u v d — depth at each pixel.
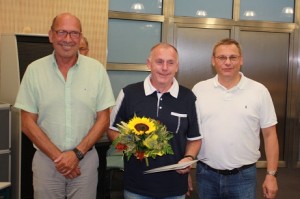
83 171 2.07
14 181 2.87
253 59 5.34
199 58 5.21
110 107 2.14
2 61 2.93
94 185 2.13
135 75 5.09
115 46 4.95
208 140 2.13
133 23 4.98
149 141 1.72
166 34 5.06
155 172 1.86
